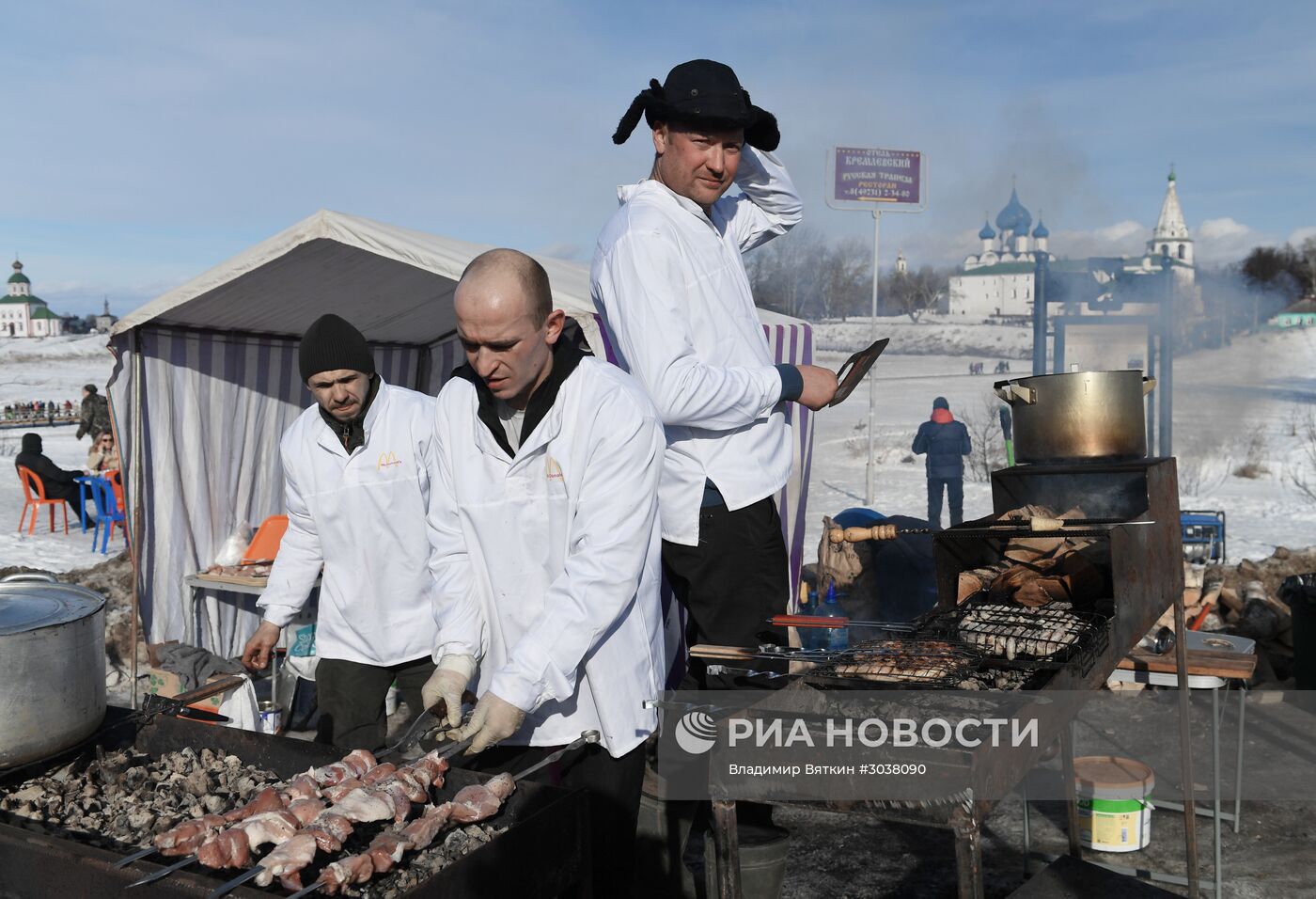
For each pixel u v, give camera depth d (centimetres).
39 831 209
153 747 269
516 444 245
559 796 219
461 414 248
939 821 171
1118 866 381
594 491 237
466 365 256
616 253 275
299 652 505
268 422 622
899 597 592
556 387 234
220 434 591
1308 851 398
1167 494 317
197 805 231
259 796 214
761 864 269
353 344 337
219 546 591
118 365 534
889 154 1505
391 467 342
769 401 273
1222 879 376
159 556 557
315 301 567
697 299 280
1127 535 269
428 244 493
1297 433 2369
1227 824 425
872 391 1500
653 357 265
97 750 253
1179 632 337
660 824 291
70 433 2980
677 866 294
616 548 233
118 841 213
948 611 259
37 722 230
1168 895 238
